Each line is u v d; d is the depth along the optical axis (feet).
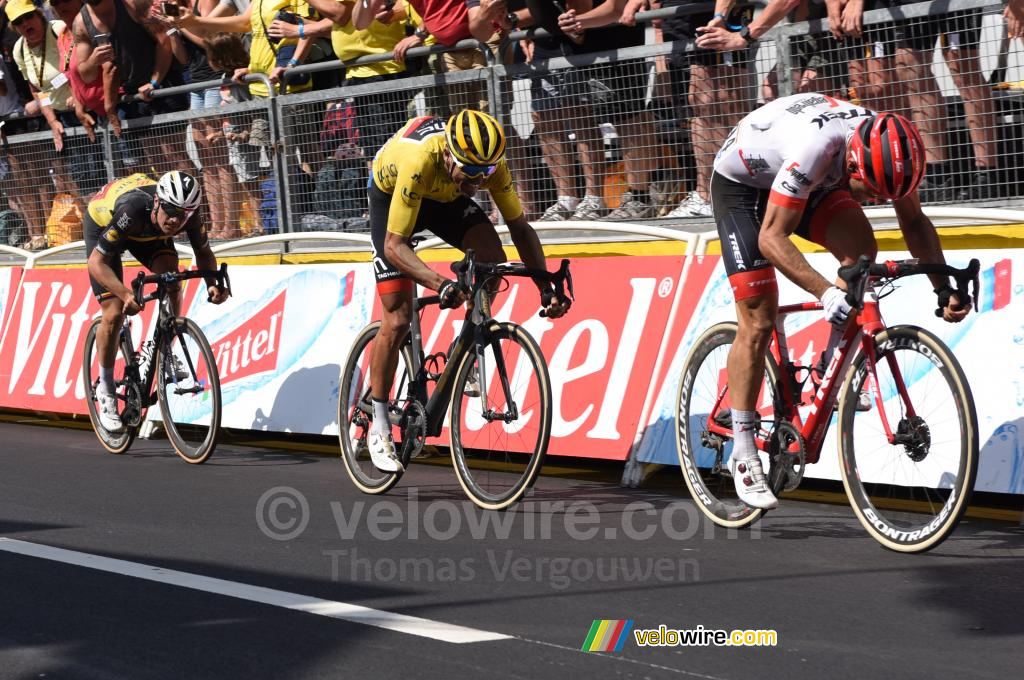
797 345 58.29
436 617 37.88
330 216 83.41
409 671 32.86
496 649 34.58
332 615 38.19
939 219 59.21
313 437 81.25
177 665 33.81
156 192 66.69
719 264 61.77
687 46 65.87
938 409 46.06
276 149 85.35
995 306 53.01
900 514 46.93
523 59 77.00
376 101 80.33
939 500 46.24
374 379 58.80
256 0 89.35
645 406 61.87
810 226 47.96
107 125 96.68
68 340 91.56
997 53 56.13
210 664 33.81
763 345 48.32
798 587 40.96
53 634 37.01
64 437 83.56
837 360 47.34
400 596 40.50
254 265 84.53
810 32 61.52
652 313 63.41
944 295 45.70
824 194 47.57
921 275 55.52
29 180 104.63
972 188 58.39
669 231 65.51
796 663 32.99
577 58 70.49
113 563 45.75
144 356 72.74
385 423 59.16
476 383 55.57
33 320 95.35
